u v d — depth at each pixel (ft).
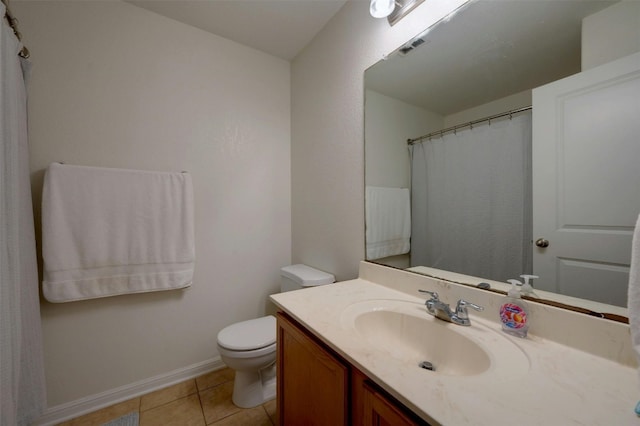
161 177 4.96
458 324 2.77
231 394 5.04
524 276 2.59
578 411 1.57
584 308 2.27
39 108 4.20
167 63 5.22
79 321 4.50
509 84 2.77
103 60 4.66
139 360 5.00
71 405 4.42
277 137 6.60
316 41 5.73
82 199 4.34
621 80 2.05
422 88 3.62
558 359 2.11
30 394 3.55
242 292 6.12
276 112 6.58
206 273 5.67
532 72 2.59
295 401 3.20
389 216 4.15
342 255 5.06
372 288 4.01
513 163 2.75
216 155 5.76
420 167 3.69
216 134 5.76
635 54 1.99
